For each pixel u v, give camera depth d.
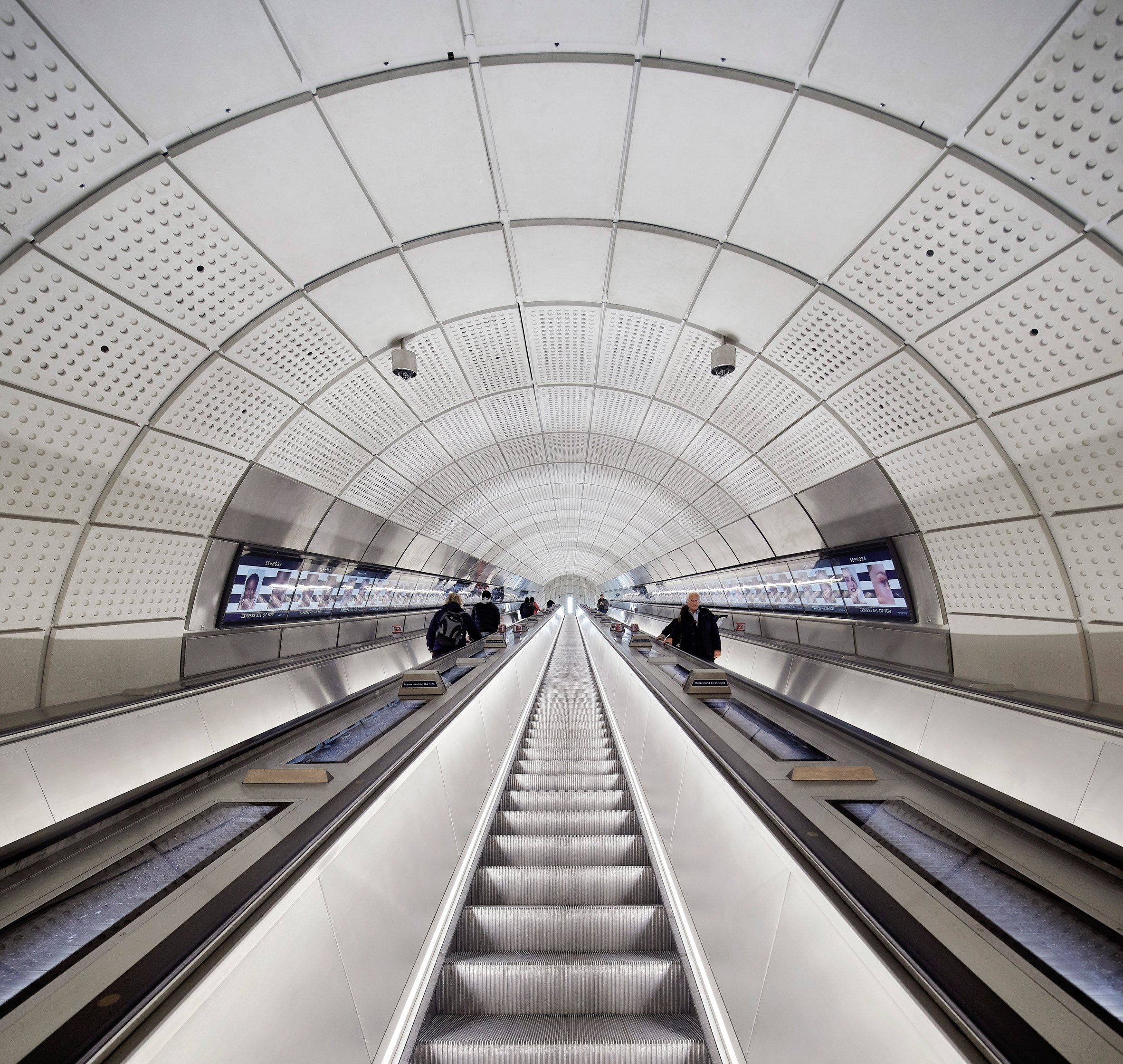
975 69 2.65
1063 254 3.16
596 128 3.40
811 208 3.71
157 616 5.39
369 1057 1.75
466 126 3.36
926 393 4.59
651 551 21.09
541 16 2.79
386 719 3.99
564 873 3.15
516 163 3.66
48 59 2.48
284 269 4.12
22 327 3.32
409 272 4.61
